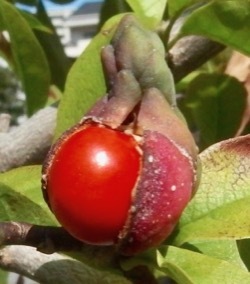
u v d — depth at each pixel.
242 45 0.13
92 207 0.09
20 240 0.10
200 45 0.13
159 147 0.09
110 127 0.09
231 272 0.09
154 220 0.09
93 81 0.11
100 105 0.09
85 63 0.11
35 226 0.10
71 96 0.11
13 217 0.09
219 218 0.10
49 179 0.09
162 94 0.09
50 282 0.11
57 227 0.10
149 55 0.09
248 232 0.10
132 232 0.09
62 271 0.11
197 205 0.10
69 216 0.09
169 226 0.09
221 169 0.10
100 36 0.11
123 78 0.09
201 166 0.09
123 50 0.09
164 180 0.09
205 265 0.09
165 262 0.09
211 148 0.10
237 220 0.10
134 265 0.09
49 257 0.11
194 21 0.13
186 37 0.13
